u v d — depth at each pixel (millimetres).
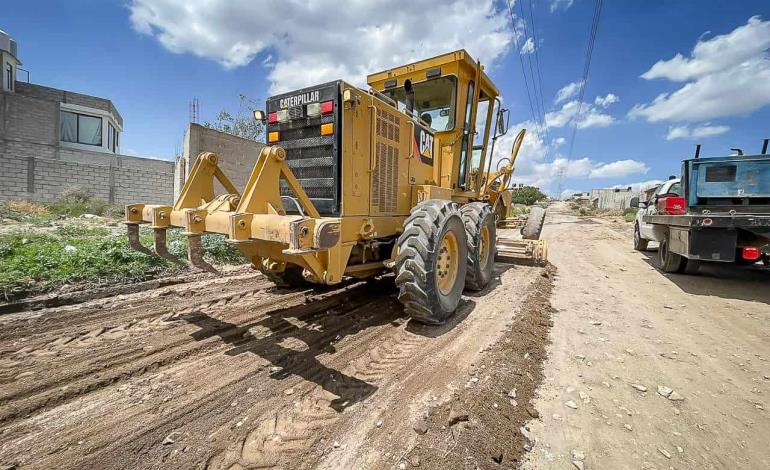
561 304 4828
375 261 4035
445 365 2863
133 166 18328
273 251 3371
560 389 2689
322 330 3555
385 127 3846
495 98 6523
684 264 6672
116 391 2422
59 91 19203
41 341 3129
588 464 1958
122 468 1760
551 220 23297
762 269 7320
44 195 12977
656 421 2346
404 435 2031
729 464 1989
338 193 3359
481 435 2047
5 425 2049
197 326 3549
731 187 5863
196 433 2023
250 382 2576
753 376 2951
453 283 4035
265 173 2963
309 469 1784
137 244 3598
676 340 3656
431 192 4426
